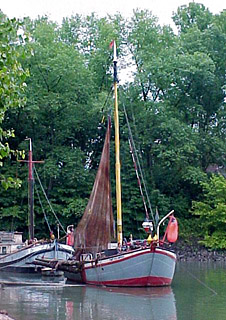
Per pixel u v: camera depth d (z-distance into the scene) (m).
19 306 20.98
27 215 49.72
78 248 30.59
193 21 62.25
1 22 14.14
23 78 14.30
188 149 49.97
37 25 56.56
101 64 57.66
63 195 51.31
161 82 54.25
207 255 47.44
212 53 56.84
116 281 26.55
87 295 23.89
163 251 25.94
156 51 58.31
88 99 53.75
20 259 34.78
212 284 28.25
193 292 25.06
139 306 21.08
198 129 55.97
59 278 29.73
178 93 55.62
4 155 13.53
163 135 51.38
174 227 26.67
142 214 51.72
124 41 58.56
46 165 49.56
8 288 26.52
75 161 50.69
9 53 13.95
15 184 13.73
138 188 51.94
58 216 50.53
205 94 56.75
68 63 51.81
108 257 26.81
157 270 26.03
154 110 52.50
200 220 50.69
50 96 50.53
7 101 13.98
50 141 53.66
